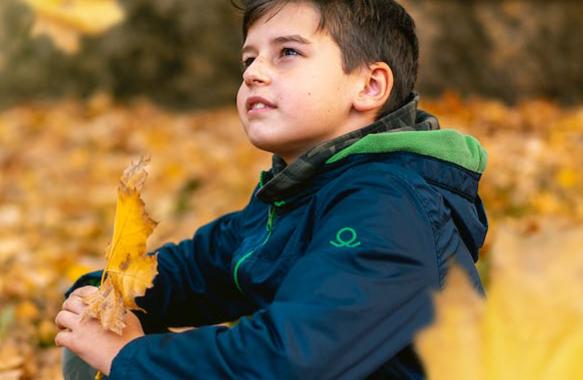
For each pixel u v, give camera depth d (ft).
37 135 24.63
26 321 10.58
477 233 5.33
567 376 1.57
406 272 4.50
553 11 26.37
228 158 20.65
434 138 5.19
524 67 26.23
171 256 6.48
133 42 28.86
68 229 15.47
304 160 5.23
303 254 5.09
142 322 6.32
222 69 29.12
